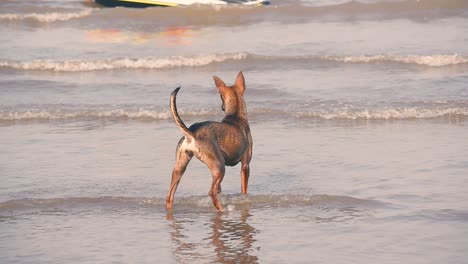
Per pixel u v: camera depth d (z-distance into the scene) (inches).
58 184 575.8
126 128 740.7
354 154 642.2
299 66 994.7
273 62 1015.0
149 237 473.1
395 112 762.8
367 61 999.0
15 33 1239.5
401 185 561.0
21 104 829.2
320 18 1305.4
